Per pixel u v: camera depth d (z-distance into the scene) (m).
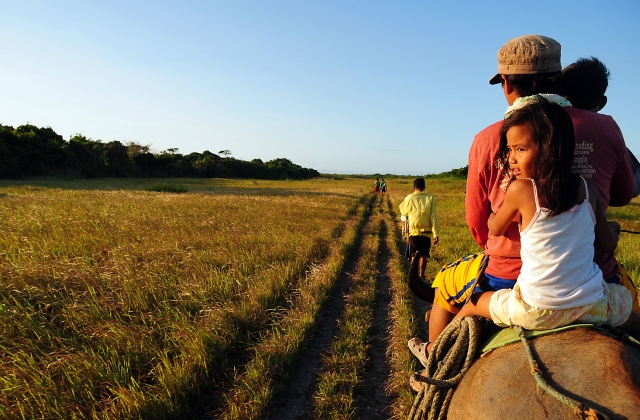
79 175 65.50
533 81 2.52
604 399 1.70
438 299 2.87
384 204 30.20
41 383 4.14
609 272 2.35
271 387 4.73
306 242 11.38
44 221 12.03
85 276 7.00
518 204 2.06
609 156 2.35
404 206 9.21
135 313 6.02
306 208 20.83
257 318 6.23
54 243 9.20
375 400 4.70
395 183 76.88
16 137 56.66
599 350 1.87
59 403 3.96
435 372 2.50
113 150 73.94
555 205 1.96
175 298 6.57
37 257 8.09
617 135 2.36
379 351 5.80
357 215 21.02
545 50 2.46
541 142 1.98
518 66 2.51
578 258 1.98
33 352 4.75
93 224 12.01
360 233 15.42
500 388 1.95
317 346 5.91
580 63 2.74
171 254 9.12
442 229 15.68
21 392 4.03
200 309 6.35
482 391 2.01
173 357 4.99
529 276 2.05
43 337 5.10
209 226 13.22
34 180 50.12
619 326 2.13
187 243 10.28
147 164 82.56
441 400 2.36
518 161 2.09
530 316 2.06
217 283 7.23
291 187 51.06
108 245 9.57
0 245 8.95
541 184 1.98
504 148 2.21
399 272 9.34
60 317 5.66
